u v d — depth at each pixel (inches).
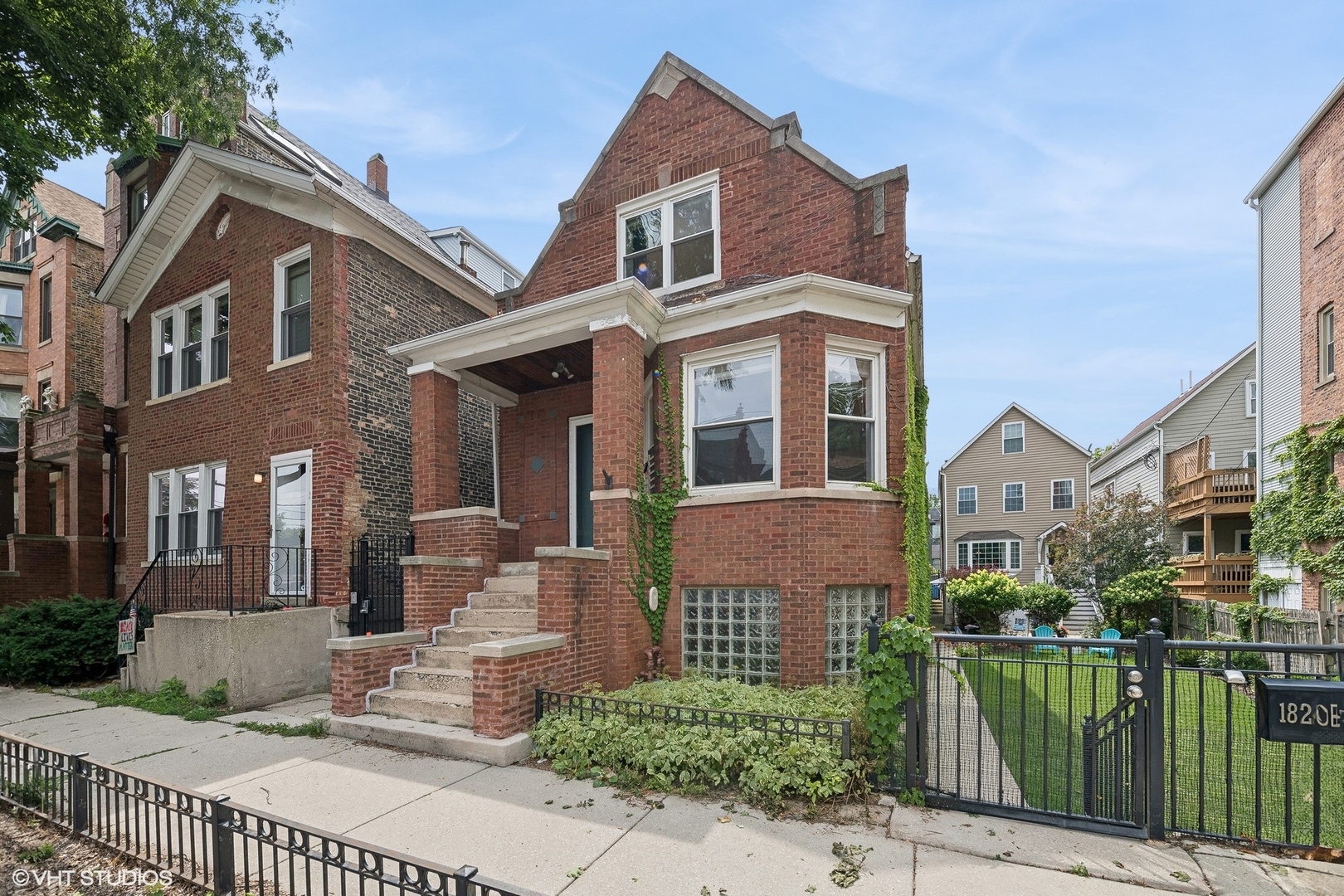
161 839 160.9
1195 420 820.0
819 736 186.9
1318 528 478.0
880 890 135.3
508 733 221.9
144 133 364.2
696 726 201.3
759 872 143.1
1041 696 331.9
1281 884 137.3
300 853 113.7
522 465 419.5
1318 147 500.1
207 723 280.5
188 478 465.4
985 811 172.2
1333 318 483.8
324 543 378.0
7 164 321.7
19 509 608.7
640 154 386.3
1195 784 210.4
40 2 310.2
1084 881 138.8
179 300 485.4
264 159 505.0
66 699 339.0
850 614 289.0
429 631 297.9
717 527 297.6
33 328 744.3
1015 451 1186.0
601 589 274.5
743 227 350.0
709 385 314.8
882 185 317.4
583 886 138.0
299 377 403.5
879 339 304.3
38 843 159.3
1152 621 164.9
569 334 312.0
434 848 156.6
